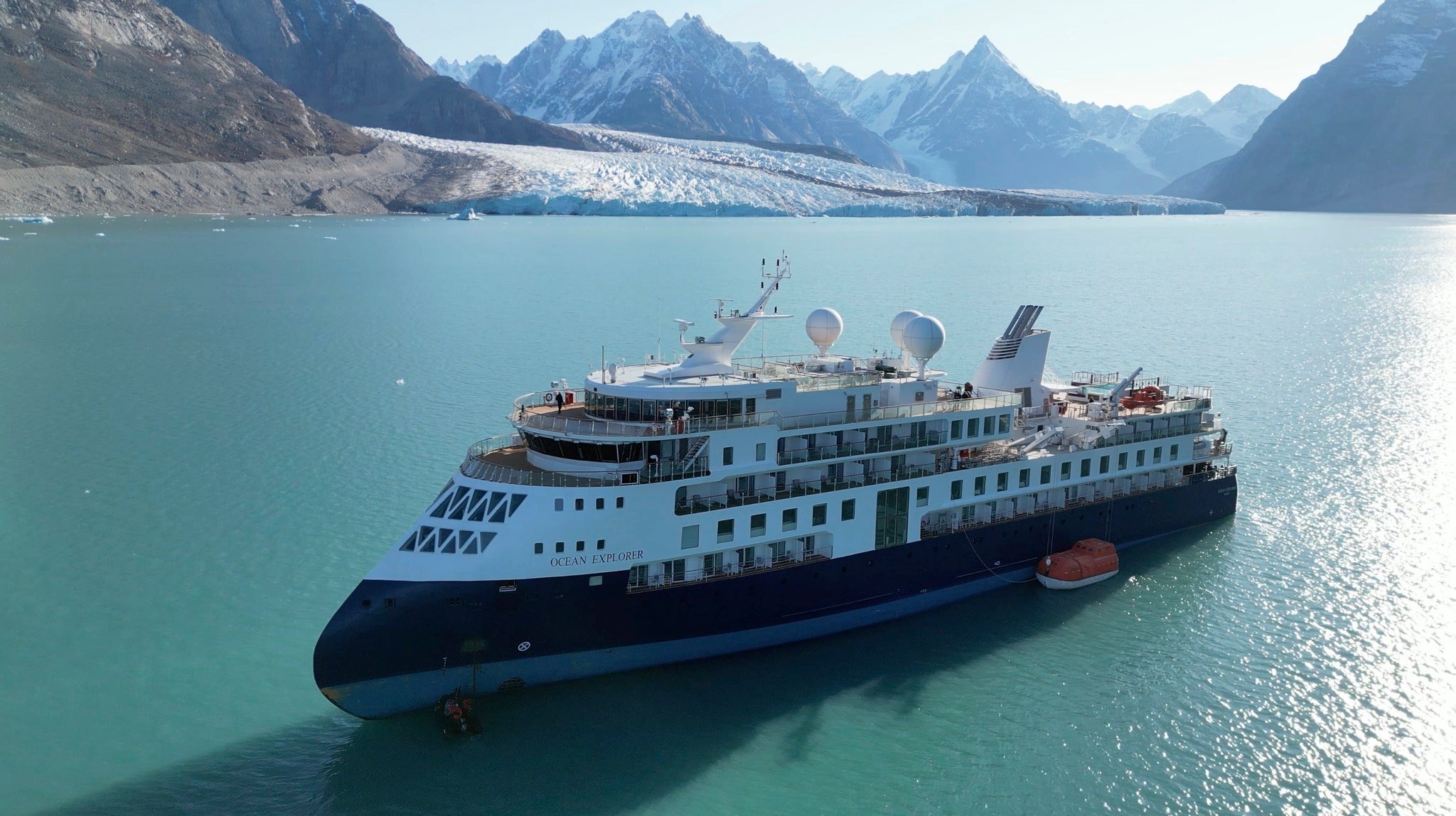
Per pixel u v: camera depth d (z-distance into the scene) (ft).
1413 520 205.57
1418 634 159.02
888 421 159.02
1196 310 498.28
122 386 307.58
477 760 126.72
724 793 121.60
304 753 129.18
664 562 143.33
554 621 136.56
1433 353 379.14
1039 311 204.03
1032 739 132.87
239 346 373.20
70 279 588.09
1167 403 205.26
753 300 506.48
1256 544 195.21
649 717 135.54
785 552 155.02
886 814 118.93
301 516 200.23
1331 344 398.62
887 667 150.20
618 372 156.25
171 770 125.70
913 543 163.84
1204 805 120.78
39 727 133.59
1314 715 138.00
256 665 148.77
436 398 291.17
